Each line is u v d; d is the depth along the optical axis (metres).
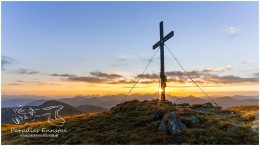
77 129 29.25
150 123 27.97
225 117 29.91
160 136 23.62
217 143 21.86
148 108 34.56
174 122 24.97
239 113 32.84
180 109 32.47
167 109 31.77
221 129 24.78
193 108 36.12
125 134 25.36
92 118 34.16
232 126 25.03
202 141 22.22
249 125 25.22
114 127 28.45
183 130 24.36
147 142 22.84
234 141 21.98
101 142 23.98
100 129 28.33
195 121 26.91
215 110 34.94
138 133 25.28
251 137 22.27
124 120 30.52
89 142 24.25
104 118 32.81
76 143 24.55
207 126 25.88
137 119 30.05
